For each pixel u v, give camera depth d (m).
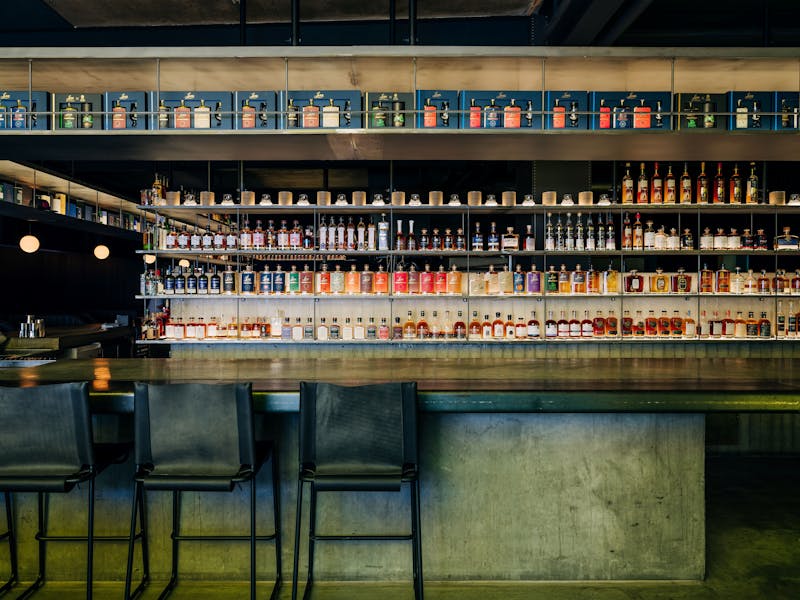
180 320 4.50
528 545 2.21
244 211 4.31
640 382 2.09
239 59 3.05
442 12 4.43
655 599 2.08
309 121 3.23
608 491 2.21
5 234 6.21
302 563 2.24
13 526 2.23
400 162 5.66
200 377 2.25
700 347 4.28
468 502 2.22
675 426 2.20
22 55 2.97
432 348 4.34
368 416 1.78
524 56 3.01
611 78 3.33
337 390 1.78
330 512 2.22
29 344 4.95
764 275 4.22
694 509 2.20
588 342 4.25
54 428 1.78
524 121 3.25
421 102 3.29
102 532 2.24
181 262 6.40
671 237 4.16
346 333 4.29
